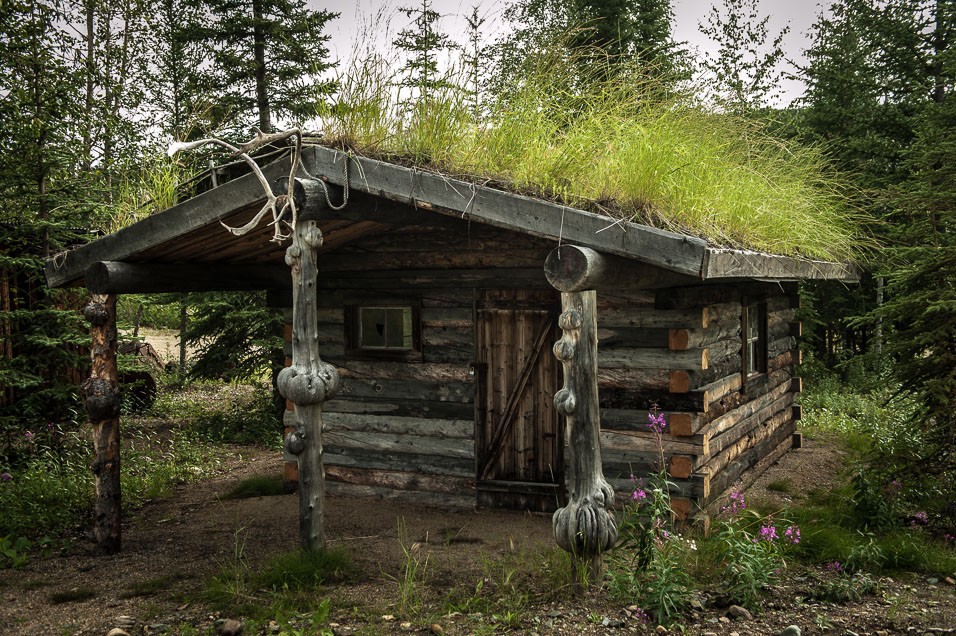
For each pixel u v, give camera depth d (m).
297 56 13.36
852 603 4.86
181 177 6.34
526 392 7.19
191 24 13.34
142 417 13.31
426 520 6.95
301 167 5.40
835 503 7.18
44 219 9.16
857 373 14.65
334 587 5.10
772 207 7.48
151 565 5.76
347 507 7.47
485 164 5.28
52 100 9.11
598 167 5.28
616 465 6.67
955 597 4.97
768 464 9.08
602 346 6.72
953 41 13.11
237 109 13.19
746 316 8.08
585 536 4.71
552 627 4.32
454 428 7.42
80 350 11.26
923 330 6.74
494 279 7.15
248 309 12.30
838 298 14.18
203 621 4.60
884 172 13.33
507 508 7.22
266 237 6.27
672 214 5.15
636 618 4.41
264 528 6.74
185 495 8.34
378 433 7.77
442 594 4.94
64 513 7.01
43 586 5.31
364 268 7.71
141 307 17.41
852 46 14.62
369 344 7.89
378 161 5.25
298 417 5.46
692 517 6.34
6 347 9.62
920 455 7.18
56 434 9.43
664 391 6.48
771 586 5.05
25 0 9.22
